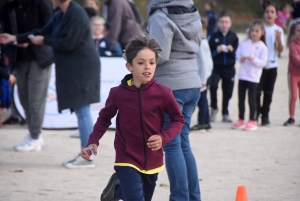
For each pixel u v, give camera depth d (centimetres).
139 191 1142
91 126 1866
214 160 2017
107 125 1204
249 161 2003
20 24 2011
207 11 5675
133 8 2872
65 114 2700
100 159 2025
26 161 1981
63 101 1852
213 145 2302
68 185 1662
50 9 2023
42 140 2259
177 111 1184
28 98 2105
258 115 2822
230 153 2142
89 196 1542
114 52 2741
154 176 1198
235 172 1839
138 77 1150
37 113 2109
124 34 2831
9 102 3177
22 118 2773
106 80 2683
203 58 2514
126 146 1159
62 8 1831
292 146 2284
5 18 2012
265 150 2202
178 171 1308
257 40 2655
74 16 1809
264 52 2636
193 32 1396
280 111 3331
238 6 12575
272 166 1925
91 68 1858
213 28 5584
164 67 1381
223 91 2959
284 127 2758
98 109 2672
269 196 1550
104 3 2839
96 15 2894
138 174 1156
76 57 1841
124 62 2688
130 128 1159
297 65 2758
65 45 1805
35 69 2038
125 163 1154
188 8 1406
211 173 1823
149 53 1139
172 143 1313
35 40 1848
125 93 1167
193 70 1409
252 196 1550
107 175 1788
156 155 1175
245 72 2655
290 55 2777
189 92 1384
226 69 2922
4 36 1894
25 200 1502
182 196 1311
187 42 1383
